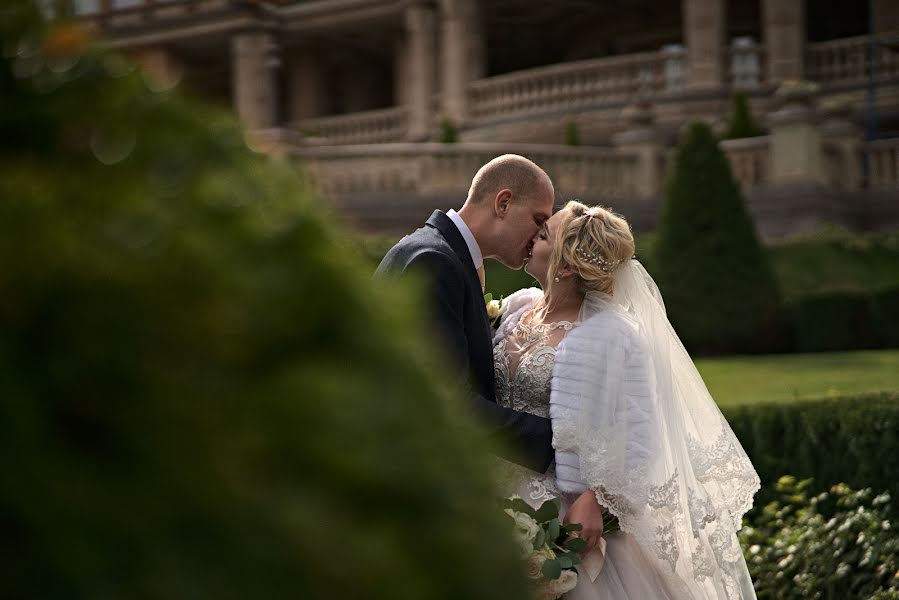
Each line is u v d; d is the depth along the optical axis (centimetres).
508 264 322
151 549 63
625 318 298
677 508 284
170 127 76
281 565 65
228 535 65
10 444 61
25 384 63
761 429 509
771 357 1002
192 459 66
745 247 1156
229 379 68
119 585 62
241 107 2630
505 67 3033
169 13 2738
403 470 71
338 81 3080
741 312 1140
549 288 309
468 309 300
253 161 79
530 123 2250
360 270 80
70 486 62
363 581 68
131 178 72
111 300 66
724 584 304
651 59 2144
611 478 279
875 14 2177
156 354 67
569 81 2239
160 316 67
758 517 498
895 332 1094
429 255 295
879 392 550
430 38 2475
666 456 286
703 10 2095
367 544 68
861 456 505
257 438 67
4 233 66
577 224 300
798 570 448
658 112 2098
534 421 288
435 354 86
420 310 85
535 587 265
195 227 71
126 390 65
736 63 2109
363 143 2575
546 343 300
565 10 2658
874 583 455
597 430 281
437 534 73
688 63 2106
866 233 1527
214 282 69
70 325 65
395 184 1700
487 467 83
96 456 65
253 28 2622
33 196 69
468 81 2411
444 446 78
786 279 1310
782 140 1533
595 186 1642
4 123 71
